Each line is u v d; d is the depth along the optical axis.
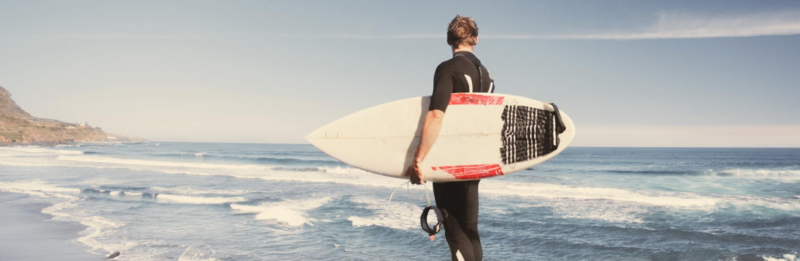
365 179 23.73
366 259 8.10
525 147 1.91
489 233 10.48
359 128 2.17
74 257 7.59
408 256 8.32
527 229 10.91
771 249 9.04
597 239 9.88
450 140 1.96
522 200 15.79
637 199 15.88
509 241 9.74
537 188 19.28
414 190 18.36
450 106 1.97
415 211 13.01
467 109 1.95
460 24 1.99
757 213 13.25
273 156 59.56
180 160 44.78
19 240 8.72
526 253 8.84
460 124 1.96
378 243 9.22
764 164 46.72
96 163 35.59
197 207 13.45
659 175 29.95
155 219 11.38
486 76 2.05
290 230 10.27
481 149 1.93
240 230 10.22
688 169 37.47
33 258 7.46
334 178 24.33
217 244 8.88
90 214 11.85
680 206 14.51
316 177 25.00
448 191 2.02
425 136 1.84
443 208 2.04
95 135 182.00
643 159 62.00
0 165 31.50
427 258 8.20
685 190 20.88
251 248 8.64
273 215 11.95
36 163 33.94
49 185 19.17
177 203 14.20
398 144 2.08
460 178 1.94
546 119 1.90
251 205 14.20
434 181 1.99
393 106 2.16
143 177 24.14
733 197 16.77
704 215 12.94
